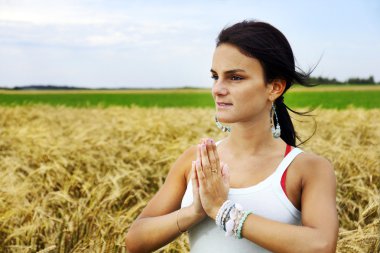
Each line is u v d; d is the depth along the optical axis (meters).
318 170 1.94
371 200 4.57
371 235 3.41
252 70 1.91
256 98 1.93
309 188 1.92
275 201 1.90
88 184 5.43
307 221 1.87
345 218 4.85
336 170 6.09
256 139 1.99
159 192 2.19
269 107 2.01
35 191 5.38
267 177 1.93
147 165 6.50
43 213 4.39
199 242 1.99
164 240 2.02
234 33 1.92
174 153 7.31
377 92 51.22
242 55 1.90
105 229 3.95
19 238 4.25
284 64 1.93
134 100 46.53
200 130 10.42
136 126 11.23
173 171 2.20
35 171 5.84
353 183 5.41
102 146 8.05
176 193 2.16
